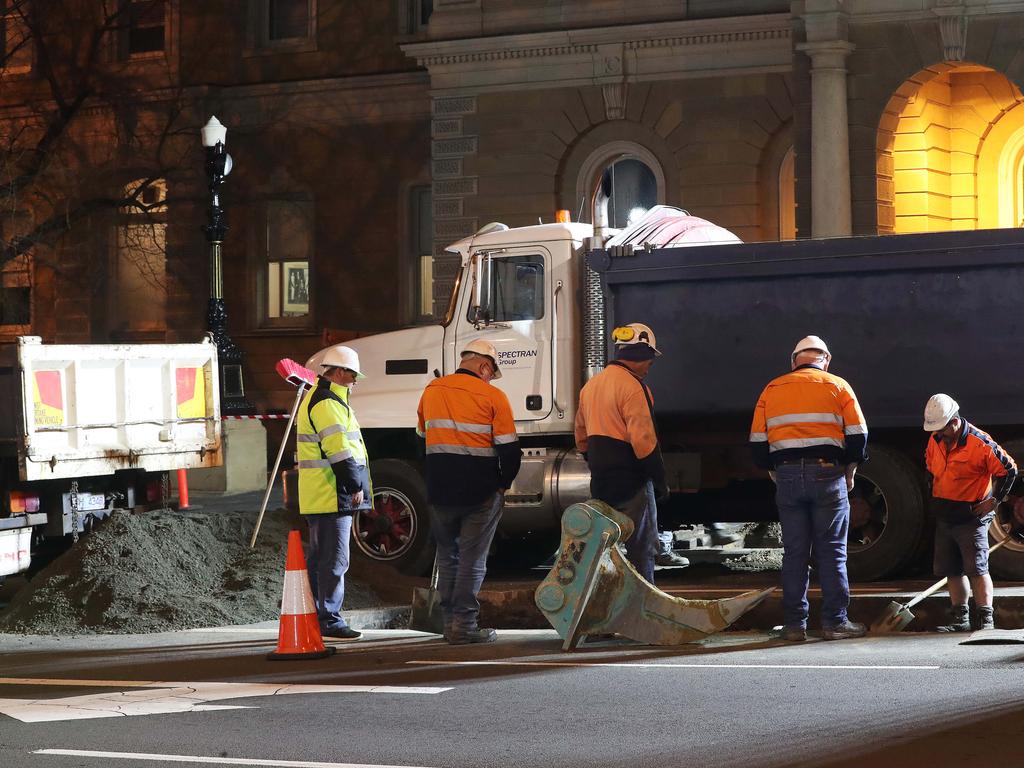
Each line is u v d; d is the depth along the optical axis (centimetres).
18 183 8469
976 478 2859
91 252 9194
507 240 3891
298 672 2572
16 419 3550
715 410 3597
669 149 7294
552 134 7462
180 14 8844
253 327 8819
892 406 3441
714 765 1786
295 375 3525
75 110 8412
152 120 8831
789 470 2734
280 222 8844
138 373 3847
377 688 2378
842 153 6156
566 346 3819
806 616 2767
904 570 3516
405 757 1880
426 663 2633
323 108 8600
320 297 8650
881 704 2100
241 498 6219
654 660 2575
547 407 3828
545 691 2303
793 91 6297
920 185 6525
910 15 6106
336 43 8550
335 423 2961
